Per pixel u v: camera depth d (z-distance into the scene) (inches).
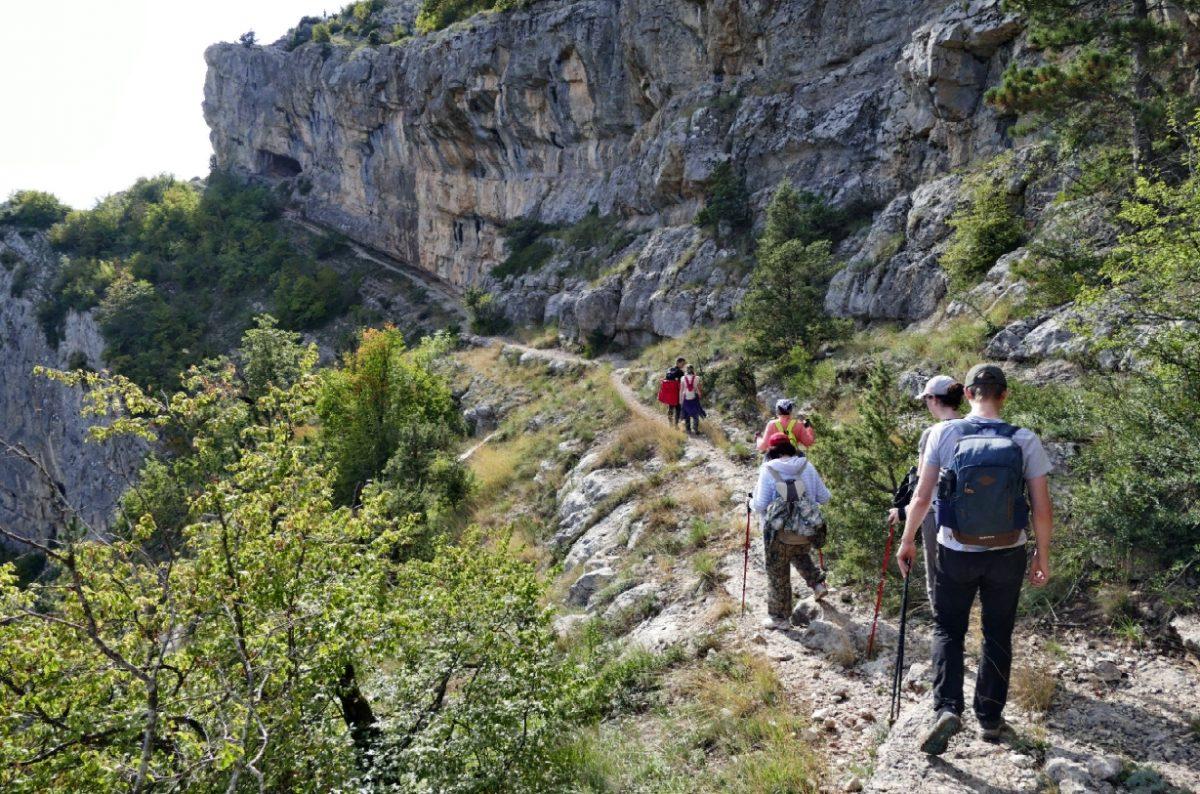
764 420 594.2
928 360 473.1
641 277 1237.1
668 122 1439.5
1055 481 227.9
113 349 2709.2
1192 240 212.7
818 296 666.2
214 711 171.0
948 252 617.0
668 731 197.6
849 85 1097.4
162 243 3334.2
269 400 229.3
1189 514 178.7
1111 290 242.1
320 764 180.7
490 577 244.1
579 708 216.4
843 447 260.2
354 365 896.3
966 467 135.3
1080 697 158.2
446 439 799.7
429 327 2244.1
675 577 317.4
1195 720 141.6
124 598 178.7
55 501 158.1
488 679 213.0
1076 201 487.5
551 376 1170.0
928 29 835.4
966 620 144.5
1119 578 191.2
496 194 2172.7
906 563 150.6
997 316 473.4
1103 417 220.2
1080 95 459.8
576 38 1733.5
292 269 2847.0
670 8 1429.6
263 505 202.5
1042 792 129.6
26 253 3563.0
